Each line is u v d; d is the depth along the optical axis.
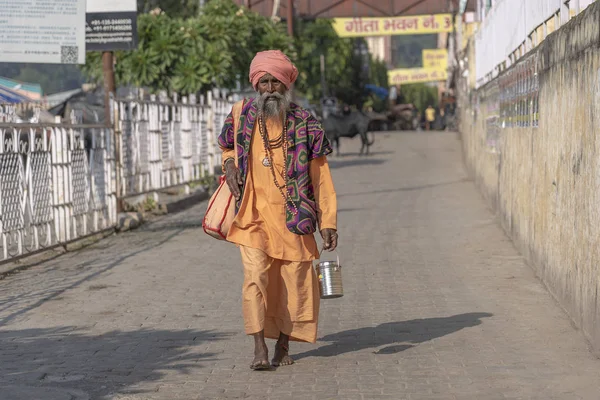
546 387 6.18
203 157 22.69
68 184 13.13
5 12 13.78
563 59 8.57
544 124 9.84
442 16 38.72
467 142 28.27
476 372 6.59
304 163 6.51
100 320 8.48
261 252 6.56
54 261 12.06
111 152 15.12
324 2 36.28
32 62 13.89
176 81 23.52
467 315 8.51
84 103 22.19
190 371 6.72
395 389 6.20
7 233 11.10
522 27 12.45
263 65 6.49
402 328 8.05
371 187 23.03
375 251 12.62
